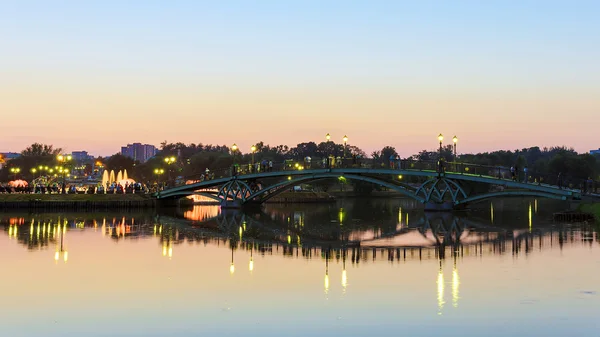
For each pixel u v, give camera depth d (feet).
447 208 359.05
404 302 122.83
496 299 124.16
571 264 163.43
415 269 160.25
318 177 395.55
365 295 129.59
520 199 530.27
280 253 195.31
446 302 122.42
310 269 162.71
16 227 287.69
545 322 107.76
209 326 107.96
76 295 132.05
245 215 389.19
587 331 102.58
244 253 195.83
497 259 174.60
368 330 104.42
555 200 512.22
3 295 132.36
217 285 141.59
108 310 119.34
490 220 309.42
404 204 535.19
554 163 635.25
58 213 396.16
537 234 235.81
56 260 180.65
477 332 102.63
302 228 292.81
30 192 488.44
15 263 175.11
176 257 186.70
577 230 248.11
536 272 152.46
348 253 193.88
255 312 116.78
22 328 107.86
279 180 587.68
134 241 230.68
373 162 380.78
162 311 118.21
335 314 114.62
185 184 471.62
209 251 201.26
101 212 409.28
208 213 408.05
